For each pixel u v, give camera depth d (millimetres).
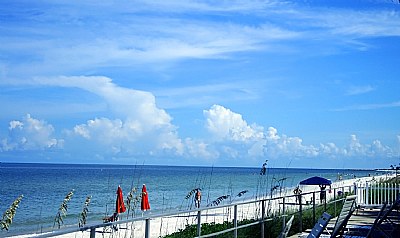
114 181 78500
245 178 101625
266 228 12797
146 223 7492
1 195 48719
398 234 11734
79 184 68812
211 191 54750
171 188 60719
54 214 34000
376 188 19766
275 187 15406
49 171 139250
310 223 14688
